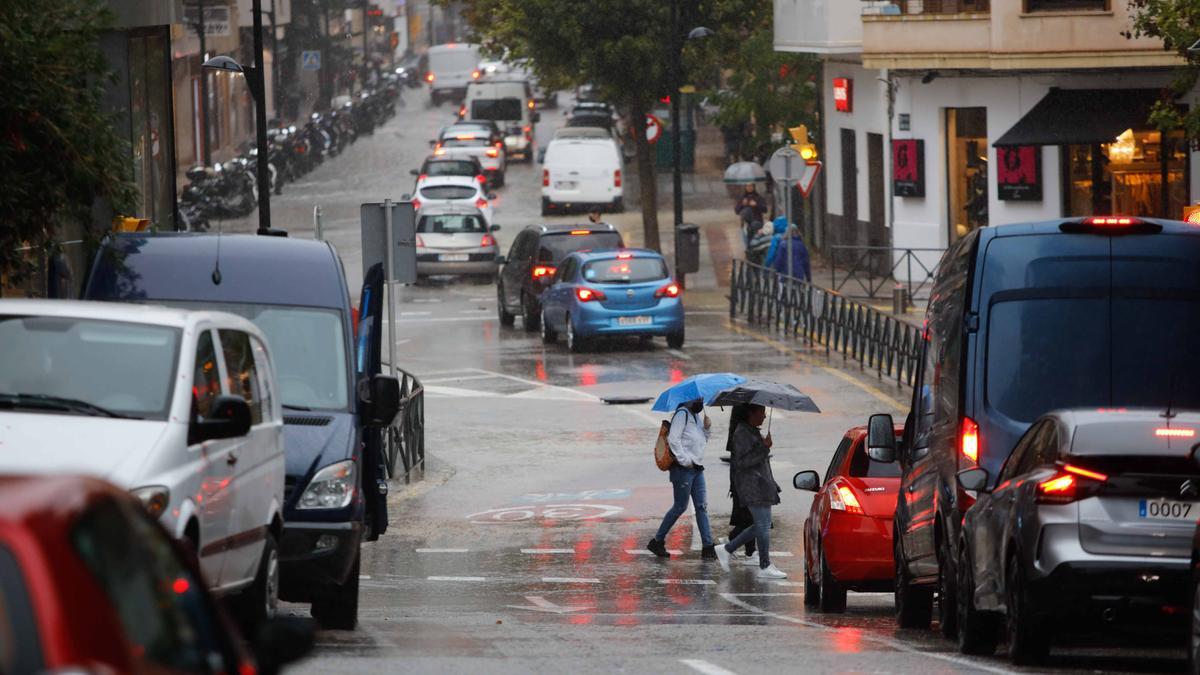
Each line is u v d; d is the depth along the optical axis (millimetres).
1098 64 111562
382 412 37406
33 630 10516
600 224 113812
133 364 26750
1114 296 35906
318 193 195875
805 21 135375
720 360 97688
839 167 142125
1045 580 29859
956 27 115250
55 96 35344
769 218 164375
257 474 29359
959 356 36438
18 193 35281
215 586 27391
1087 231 36125
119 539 11828
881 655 32250
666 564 54531
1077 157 118000
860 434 47406
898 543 42062
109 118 38094
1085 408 35031
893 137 127125
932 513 38500
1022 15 112688
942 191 124312
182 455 25812
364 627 37500
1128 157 116125
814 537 46344
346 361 37219
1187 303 35906
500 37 165500
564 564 54000
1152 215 116125
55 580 10719
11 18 34938
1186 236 36125
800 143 125688
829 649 33781
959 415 36188
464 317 119438
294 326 37625
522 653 32062
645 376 92500
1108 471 29938
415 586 49312
